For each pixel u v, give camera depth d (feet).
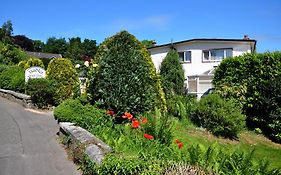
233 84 52.60
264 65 50.26
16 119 42.96
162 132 28.86
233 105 45.62
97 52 35.47
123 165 17.10
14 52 120.78
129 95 33.27
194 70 92.32
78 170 22.85
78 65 58.70
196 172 16.57
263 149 41.19
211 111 43.68
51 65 57.47
